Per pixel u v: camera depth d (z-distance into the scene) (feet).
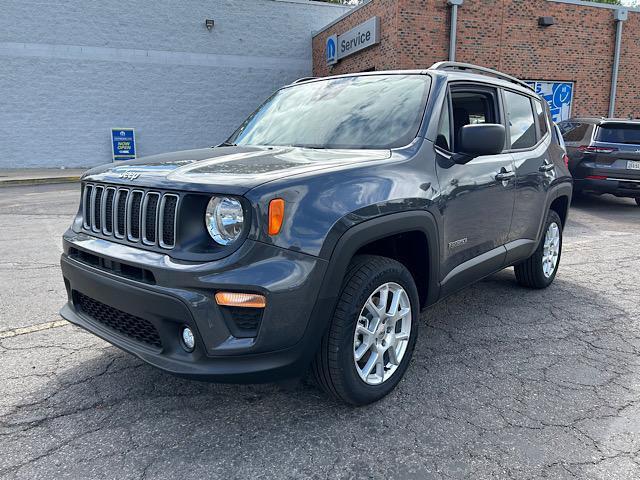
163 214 7.96
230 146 12.14
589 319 13.87
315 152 10.00
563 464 7.75
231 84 66.39
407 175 9.43
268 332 7.47
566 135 34.17
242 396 9.72
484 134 9.61
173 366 7.76
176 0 62.34
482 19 51.83
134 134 63.26
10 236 24.31
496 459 7.88
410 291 9.64
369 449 8.12
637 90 60.64
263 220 7.39
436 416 9.06
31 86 59.41
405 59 49.42
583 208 34.24
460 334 12.81
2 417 8.96
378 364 9.29
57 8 58.65
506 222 12.85
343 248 8.00
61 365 10.94
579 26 56.18
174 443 8.25
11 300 15.14
